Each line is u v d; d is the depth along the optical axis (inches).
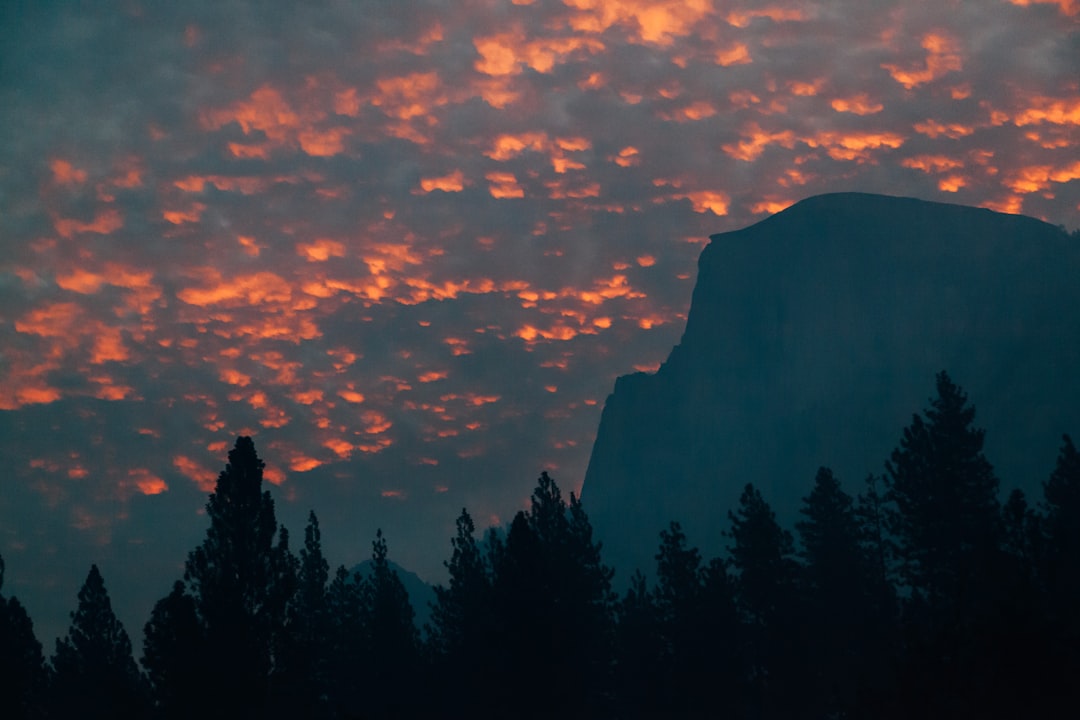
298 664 2263.8
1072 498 2306.8
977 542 2016.5
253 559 2285.9
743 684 2556.6
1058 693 1177.4
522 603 2429.9
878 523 2674.7
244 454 2347.4
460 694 2706.7
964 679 1213.1
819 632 2559.1
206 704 2132.1
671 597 2657.5
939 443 2450.8
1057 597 1737.2
